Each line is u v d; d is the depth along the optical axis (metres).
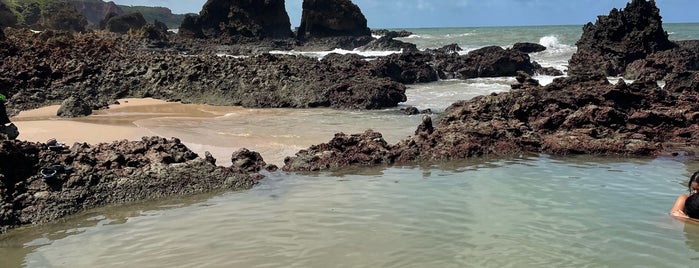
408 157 15.18
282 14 91.25
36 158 11.69
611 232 9.20
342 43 80.56
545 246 8.64
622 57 41.44
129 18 111.19
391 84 28.61
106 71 30.81
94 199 11.34
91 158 12.29
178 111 25.80
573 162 14.84
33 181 11.16
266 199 11.62
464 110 18.69
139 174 12.16
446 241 8.93
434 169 14.19
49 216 10.54
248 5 87.25
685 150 16.11
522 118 18.58
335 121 22.81
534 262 8.03
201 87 29.61
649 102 19.27
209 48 74.38
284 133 19.70
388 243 8.88
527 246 8.65
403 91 29.02
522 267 7.87
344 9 89.38
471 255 8.34
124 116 23.94
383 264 8.05
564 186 12.23
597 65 41.31
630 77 38.38
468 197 11.45
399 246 8.74
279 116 24.33
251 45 79.19
